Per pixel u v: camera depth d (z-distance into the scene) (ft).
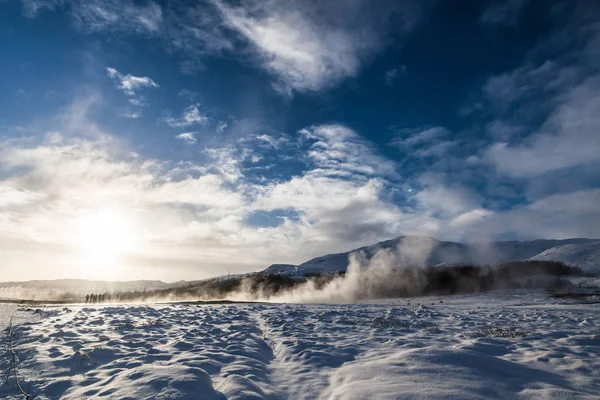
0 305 110.22
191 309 66.95
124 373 22.65
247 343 33.09
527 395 19.92
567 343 33.71
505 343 33.81
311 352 29.60
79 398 19.16
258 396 19.34
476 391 20.06
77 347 31.19
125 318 51.90
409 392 19.60
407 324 47.44
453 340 35.65
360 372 23.73
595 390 21.34
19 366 25.71
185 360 26.35
